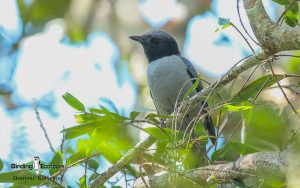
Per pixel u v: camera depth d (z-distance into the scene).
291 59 15.73
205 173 10.02
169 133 9.79
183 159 9.77
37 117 10.92
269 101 12.44
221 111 10.79
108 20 21.66
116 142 11.09
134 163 11.09
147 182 10.57
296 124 11.21
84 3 22.03
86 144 10.51
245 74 14.19
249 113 10.70
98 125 9.77
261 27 9.45
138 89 20.23
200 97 10.34
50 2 22.25
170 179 9.82
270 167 9.38
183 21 21.20
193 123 10.43
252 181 10.45
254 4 9.60
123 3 21.47
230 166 9.86
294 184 8.88
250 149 10.85
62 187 10.09
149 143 10.38
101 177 10.47
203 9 21.30
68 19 22.19
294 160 9.07
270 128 11.09
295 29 9.20
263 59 9.76
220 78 10.12
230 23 9.73
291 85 10.70
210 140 11.48
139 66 20.72
